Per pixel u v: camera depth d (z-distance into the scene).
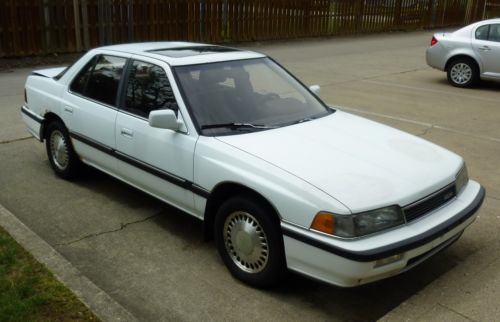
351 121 4.75
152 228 4.87
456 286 3.81
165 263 4.25
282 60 15.32
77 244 4.54
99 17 14.45
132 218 5.07
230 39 18.00
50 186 5.80
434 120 8.97
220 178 3.90
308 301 3.77
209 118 4.27
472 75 11.93
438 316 3.42
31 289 3.54
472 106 10.13
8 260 3.91
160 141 4.42
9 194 5.55
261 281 3.80
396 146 4.20
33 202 5.37
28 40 13.57
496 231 4.81
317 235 3.35
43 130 6.09
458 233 3.87
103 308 3.40
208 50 5.18
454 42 12.07
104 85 5.25
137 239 4.66
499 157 7.02
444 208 3.80
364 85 12.01
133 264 4.23
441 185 3.79
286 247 3.52
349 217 3.27
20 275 3.71
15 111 8.77
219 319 3.54
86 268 4.16
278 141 4.06
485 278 3.94
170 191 4.45
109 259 4.30
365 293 3.89
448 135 8.02
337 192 3.40
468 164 6.71
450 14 27.19
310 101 5.00
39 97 6.09
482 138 7.90
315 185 3.46
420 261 3.58
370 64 15.15
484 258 4.29
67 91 5.69
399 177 3.68
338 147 4.04
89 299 3.48
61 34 14.10
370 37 22.25
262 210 3.68
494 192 5.76
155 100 4.60
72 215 5.10
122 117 4.87
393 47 19.16
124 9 14.87
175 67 4.57
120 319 3.30
